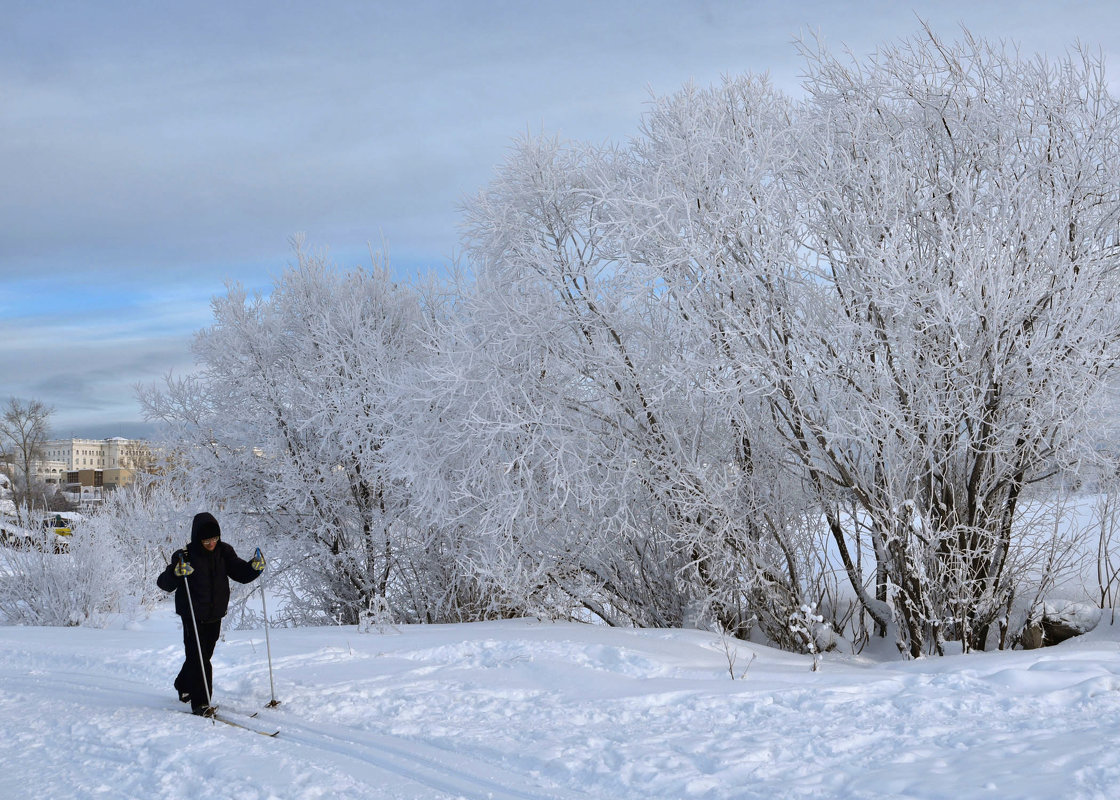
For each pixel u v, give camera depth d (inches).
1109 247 327.9
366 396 514.0
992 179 350.3
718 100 369.7
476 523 421.4
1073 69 342.0
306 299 562.9
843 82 373.7
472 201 404.5
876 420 320.2
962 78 358.3
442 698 244.8
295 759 189.6
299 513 555.5
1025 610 369.4
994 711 199.0
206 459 557.0
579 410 382.9
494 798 162.1
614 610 450.3
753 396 353.1
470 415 373.4
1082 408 307.6
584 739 197.3
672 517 383.2
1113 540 374.3
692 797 156.6
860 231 332.2
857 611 422.0
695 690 240.4
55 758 198.4
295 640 365.7
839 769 163.8
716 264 333.1
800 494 384.2
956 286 319.3
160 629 506.0
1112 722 179.5
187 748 199.9
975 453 346.3
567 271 377.7
